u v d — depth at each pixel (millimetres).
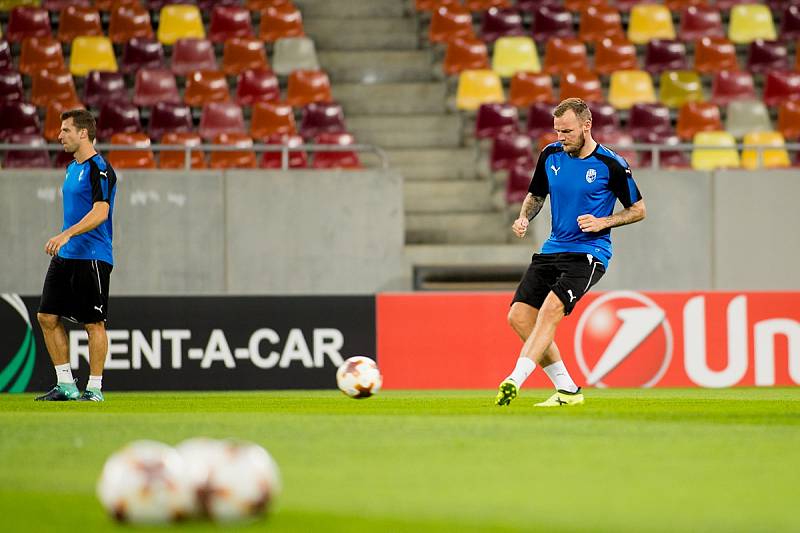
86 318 30109
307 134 53750
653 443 18766
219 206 46844
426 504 12938
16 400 31875
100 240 29672
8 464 16516
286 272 47094
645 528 11508
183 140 51750
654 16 62406
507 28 61594
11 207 46344
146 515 10836
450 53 58844
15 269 46344
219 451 11164
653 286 48094
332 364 38438
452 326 39031
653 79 60312
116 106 53625
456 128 57156
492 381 39062
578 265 26141
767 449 17984
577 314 39125
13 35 59188
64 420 23578
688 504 12930
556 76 60031
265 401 30812
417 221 51688
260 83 56656
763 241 48562
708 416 23953
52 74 55594
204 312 38094
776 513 12383
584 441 19062
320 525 11555
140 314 37906
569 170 26281
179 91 58406
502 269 48688
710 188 48344
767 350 39844
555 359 27594
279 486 14266
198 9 61031
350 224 47281
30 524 11656
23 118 52250
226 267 46875
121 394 36094
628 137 54125
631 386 39219
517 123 54125
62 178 46500
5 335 37906
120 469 10922
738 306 39719
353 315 38625
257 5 62594
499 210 52219
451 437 19641
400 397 33250
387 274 47406
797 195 48656
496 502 13070
